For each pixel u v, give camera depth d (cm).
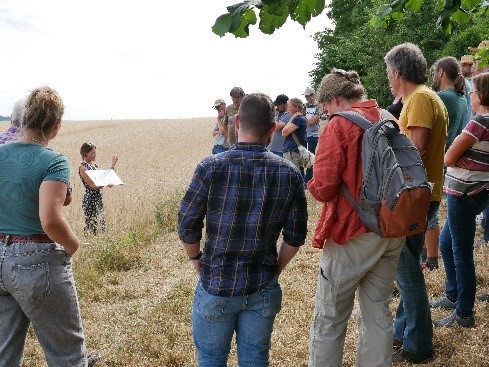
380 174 277
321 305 312
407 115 344
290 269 607
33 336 475
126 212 1074
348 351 399
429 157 349
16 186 280
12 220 283
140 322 491
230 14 197
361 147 287
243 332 271
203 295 267
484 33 1416
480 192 378
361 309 314
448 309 451
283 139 977
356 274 298
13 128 361
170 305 519
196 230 269
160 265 713
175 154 2981
